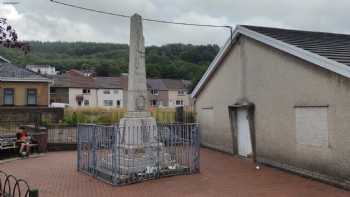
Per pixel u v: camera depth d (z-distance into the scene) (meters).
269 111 14.73
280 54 14.02
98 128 13.01
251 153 15.98
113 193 10.77
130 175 12.04
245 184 11.81
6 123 27.28
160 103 81.19
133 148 12.75
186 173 13.18
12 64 37.97
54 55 120.12
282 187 11.46
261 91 15.20
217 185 11.65
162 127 13.80
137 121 13.64
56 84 64.12
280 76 14.04
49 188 11.41
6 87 36.28
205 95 20.00
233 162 15.76
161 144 13.45
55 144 19.77
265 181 12.26
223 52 17.56
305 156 12.86
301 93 12.96
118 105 69.88
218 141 18.78
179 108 23.03
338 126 11.47
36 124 22.00
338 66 11.07
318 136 12.28
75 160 16.64
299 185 11.73
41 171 14.08
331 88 11.68
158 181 12.20
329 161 11.85
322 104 12.04
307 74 12.66
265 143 14.99
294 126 13.36
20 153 17.28
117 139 12.34
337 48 13.70
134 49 14.20
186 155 13.62
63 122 28.75
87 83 67.38
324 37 16.11
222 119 18.33
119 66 101.38
